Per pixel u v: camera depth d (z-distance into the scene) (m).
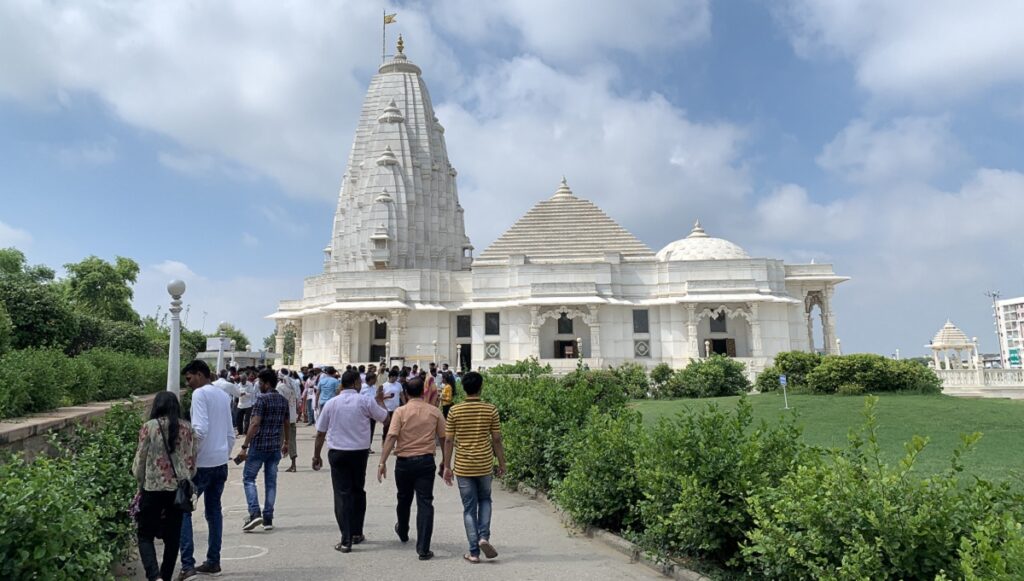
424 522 8.90
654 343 56.91
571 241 68.44
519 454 13.77
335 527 10.77
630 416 11.57
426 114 77.88
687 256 62.66
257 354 41.31
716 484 8.01
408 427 9.23
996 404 22.33
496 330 57.88
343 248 73.25
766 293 56.00
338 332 56.97
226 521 11.34
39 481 5.55
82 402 15.79
